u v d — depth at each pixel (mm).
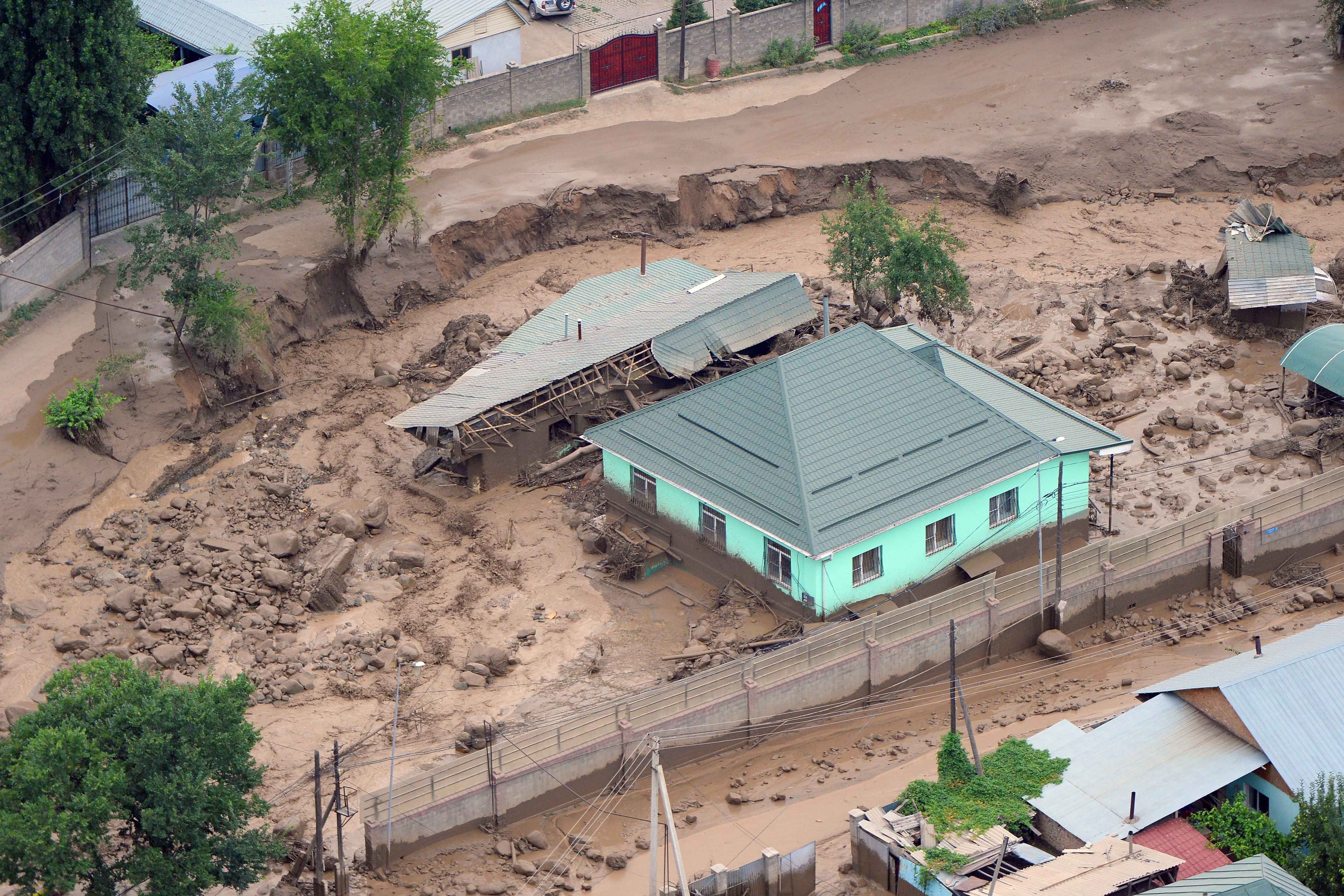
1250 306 104562
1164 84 134375
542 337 101938
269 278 104438
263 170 116438
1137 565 82375
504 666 78062
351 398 100312
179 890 56219
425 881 65500
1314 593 83000
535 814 69750
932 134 128625
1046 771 66125
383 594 83750
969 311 104750
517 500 91875
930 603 77188
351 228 106938
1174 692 68812
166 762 57125
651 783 71125
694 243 120250
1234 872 57031
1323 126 127562
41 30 95125
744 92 135375
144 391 92938
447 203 116812
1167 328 107750
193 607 80312
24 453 87750
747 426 83250
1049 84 135250
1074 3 147125
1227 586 84625
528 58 138875
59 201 102625
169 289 101125
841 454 81000
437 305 111000
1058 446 84375
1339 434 94125
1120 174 125875
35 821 53219
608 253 118625
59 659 77188
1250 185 125438
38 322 97500
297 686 76250
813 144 127438
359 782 70500
